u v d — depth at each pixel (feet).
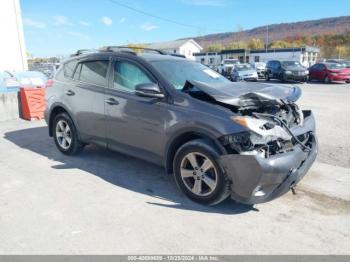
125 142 14.80
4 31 43.21
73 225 10.87
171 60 15.24
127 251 9.48
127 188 13.91
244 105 11.57
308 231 10.57
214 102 12.14
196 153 11.99
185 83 12.92
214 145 11.57
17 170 16.15
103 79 15.79
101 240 10.01
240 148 10.98
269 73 81.87
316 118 29.40
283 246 9.74
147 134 13.69
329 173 15.58
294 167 11.49
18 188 13.91
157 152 13.55
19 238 10.12
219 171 11.40
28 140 22.22
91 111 16.06
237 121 11.03
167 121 12.78
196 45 219.82
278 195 11.46
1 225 10.88
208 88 12.03
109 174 15.53
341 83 74.28
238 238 10.15
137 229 10.63
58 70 18.90
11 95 29.66
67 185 14.21
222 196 11.59
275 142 11.33
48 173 15.67
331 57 207.92
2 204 12.41
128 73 14.74
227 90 12.16
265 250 9.55
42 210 11.92
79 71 17.31
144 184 14.35
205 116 11.69
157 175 15.43
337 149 19.58
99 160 17.57
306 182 14.51
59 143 18.71
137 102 13.89
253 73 77.10
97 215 11.54
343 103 39.42
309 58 162.81
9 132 24.79
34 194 13.30
